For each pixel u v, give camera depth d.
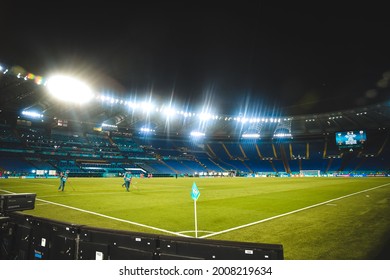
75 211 11.73
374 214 10.80
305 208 12.61
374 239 6.96
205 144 88.12
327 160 73.69
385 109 61.50
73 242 4.73
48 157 55.22
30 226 5.48
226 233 7.75
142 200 15.88
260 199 16.61
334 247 6.28
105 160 62.44
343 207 12.89
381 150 69.50
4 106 51.53
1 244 5.57
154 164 68.81
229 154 85.56
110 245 4.46
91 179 44.16
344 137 70.00
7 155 50.25
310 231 7.89
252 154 84.44
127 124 73.00
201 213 11.23
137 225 8.86
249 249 3.77
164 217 10.31
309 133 81.38
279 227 8.47
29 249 5.34
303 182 38.41
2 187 24.75
